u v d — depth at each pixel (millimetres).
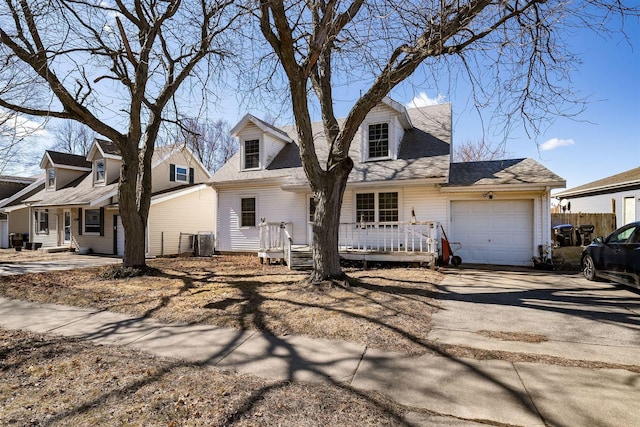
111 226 16781
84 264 12734
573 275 9070
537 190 10586
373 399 2918
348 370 3506
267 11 6121
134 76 9656
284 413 2697
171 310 5844
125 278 8891
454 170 12617
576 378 3268
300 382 3252
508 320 5109
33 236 20906
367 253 10477
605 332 4559
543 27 5965
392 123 12281
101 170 17781
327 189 7199
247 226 14570
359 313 5332
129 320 5430
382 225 12078
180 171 19141
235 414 2684
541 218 10711
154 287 7758
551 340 4285
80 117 8680
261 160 14438
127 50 8531
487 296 6590
